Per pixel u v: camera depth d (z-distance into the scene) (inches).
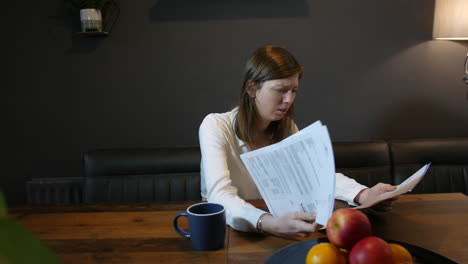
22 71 84.9
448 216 40.1
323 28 82.7
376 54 83.4
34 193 75.7
